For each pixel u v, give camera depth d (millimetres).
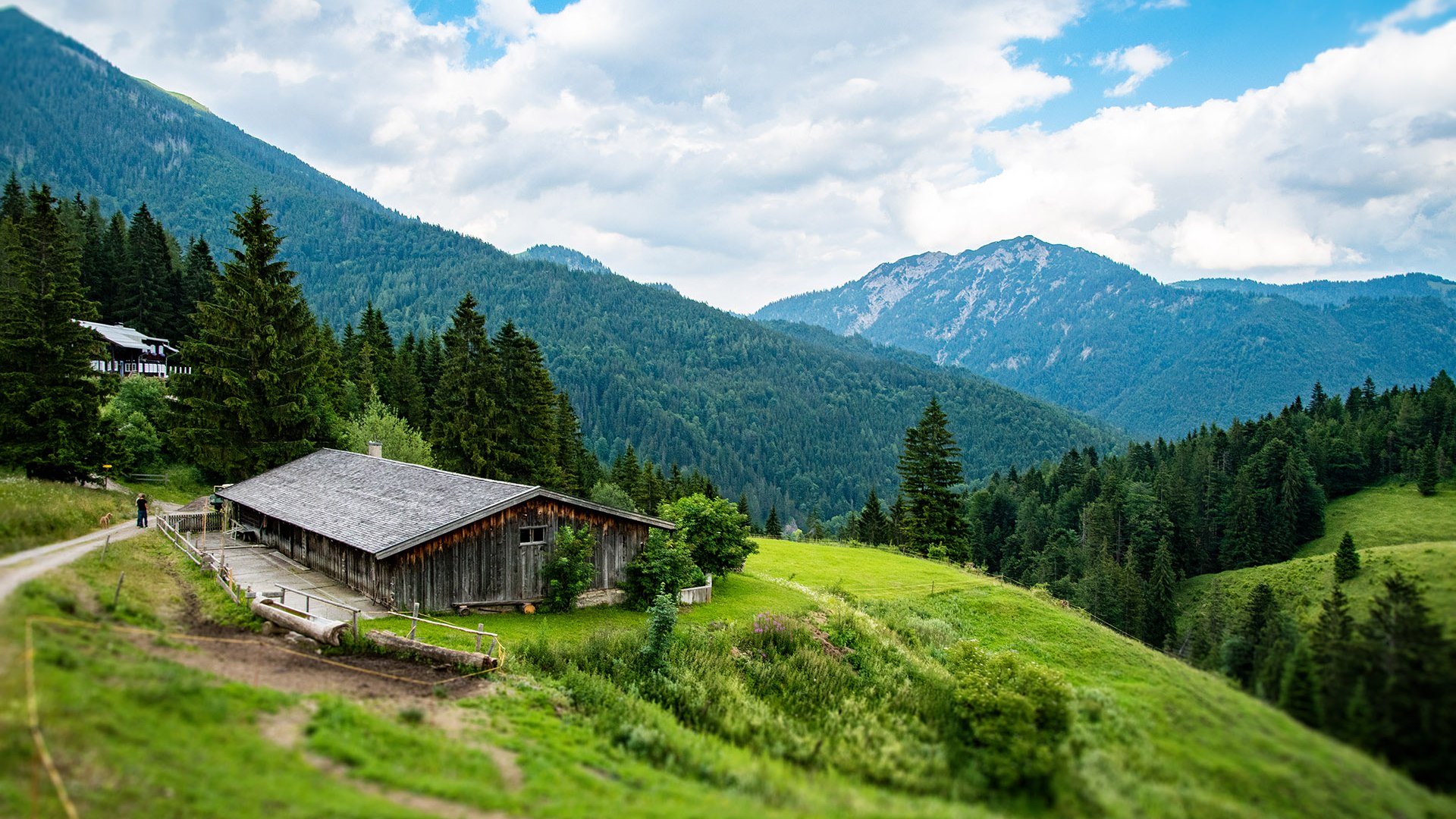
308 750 11227
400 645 18562
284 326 43406
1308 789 11320
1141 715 15258
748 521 35531
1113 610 46656
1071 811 12852
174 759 9703
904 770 15367
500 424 53500
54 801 8281
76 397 36719
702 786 13117
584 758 13438
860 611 31281
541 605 27375
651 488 79750
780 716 18875
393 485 30500
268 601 20516
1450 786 10766
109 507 31969
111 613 16266
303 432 43625
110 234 79375
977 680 19500
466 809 10195
